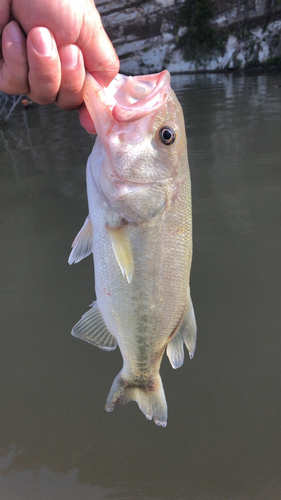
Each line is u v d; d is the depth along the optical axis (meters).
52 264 0.94
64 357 0.72
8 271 0.92
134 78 0.36
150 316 0.37
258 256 0.92
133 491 0.54
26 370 0.70
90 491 0.54
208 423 0.61
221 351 0.71
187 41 3.17
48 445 0.59
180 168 0.35
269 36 3.04
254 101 2.09
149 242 0.35
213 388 0.66
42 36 0.28
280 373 0.67
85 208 1.17
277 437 0.59
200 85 2.66
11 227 1.09
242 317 0.77
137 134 0.34
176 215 0.35
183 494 0.53
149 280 0.36
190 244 0.37
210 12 3.05
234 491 0.53
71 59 0.30
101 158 0.35
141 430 0.61
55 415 0.63
